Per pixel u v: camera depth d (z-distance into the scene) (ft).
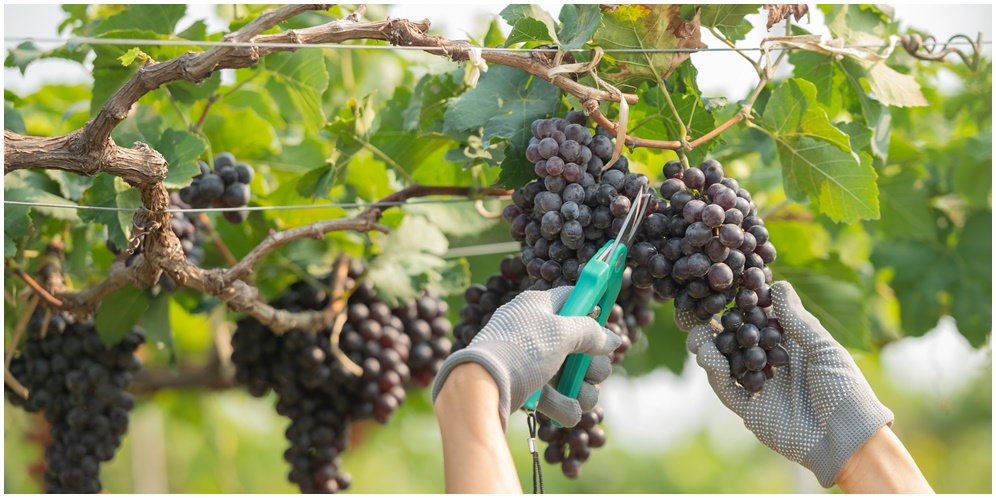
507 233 9.45
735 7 6.55
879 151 7.52
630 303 7.20
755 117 6.72
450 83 7.28
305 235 6.89
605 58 6.25
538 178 6.18
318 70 7.73
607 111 6.22
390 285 8.13
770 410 5.64
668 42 6.23
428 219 8.98
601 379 5.82
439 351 8.59
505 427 4.92
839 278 9.36
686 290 5.45
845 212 6.73
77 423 7.75
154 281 6.66
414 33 5.66
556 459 6.45
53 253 7.66
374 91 7.75
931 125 11.05
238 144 8.50
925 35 8.57
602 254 5.45
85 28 7.94
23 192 6.98
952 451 30.76
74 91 9.88
